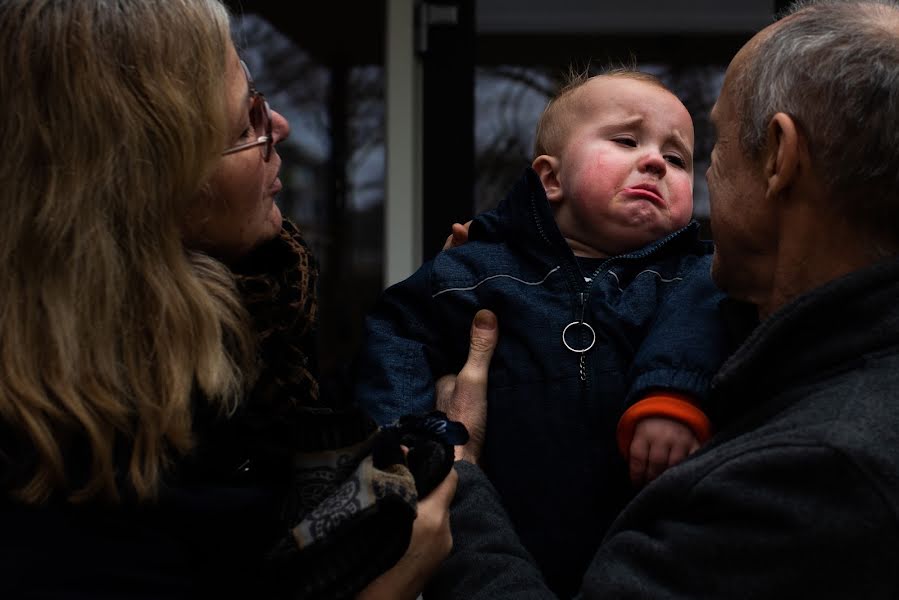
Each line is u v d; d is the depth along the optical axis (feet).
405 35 9.82
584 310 4.40
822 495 2.89
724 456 3.15
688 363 3.90
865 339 3.15
